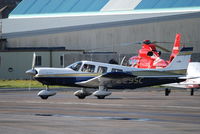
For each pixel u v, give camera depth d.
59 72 103.56
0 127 56.84
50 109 77.38
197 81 115.12
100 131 54.16
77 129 55.53
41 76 103.00
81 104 86.88
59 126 57.78
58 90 141.12
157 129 55.72
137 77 106.50
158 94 120.31
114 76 101.88
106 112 72.81
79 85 103.94
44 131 53.97
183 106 82.69
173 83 111.62
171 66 110.62
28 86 159.62
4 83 175.38
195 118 65.50
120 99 100.44
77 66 104.75
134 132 53.53
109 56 198.38
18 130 54.59
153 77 108.25
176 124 59.62
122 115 69.00
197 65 120.88
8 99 100.44
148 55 136.38
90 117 66.50
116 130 54.91
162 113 71.56
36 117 66.25
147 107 80.81
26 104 87.06
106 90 105.88
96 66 104.44
